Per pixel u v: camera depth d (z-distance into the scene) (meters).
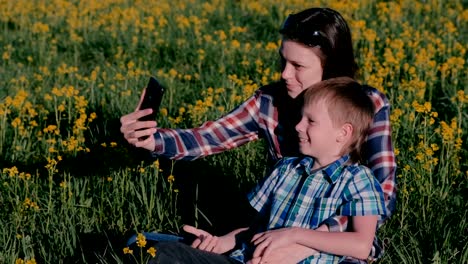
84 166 4.70
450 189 4.27
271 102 3.16
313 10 2.91
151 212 3.95
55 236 3.68
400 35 8.51
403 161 4.43
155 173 4.15
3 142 5.15
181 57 8.29
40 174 4.68
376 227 2.73
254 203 2.91
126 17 9.57
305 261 2.69
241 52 8.07
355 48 8.20
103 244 3.78
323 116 2.72
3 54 8.33
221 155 4.70
